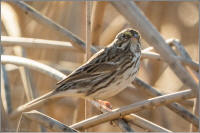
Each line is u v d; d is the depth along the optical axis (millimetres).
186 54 12227
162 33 13938
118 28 13398
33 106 9125
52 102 11594
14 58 10602
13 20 12734
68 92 9617
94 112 12516
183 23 13977
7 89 10656
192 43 13930
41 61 13414
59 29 10836
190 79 8797
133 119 8391
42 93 12953
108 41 13422
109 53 10109
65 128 7926
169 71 13211
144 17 8688
